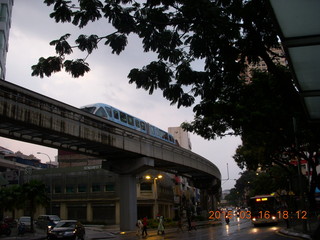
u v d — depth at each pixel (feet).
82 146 106.63
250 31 29.81
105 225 163.12
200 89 35.78
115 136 110.01
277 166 156.15
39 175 201.26
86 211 182.29
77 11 30.96
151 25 32.04
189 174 204.54
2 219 170.50
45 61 32.91
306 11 17.43
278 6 17.24
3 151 326.03
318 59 21.21
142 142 125.08
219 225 145.59
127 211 125.70
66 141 98.32
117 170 128.67
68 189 190.19
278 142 76.84
